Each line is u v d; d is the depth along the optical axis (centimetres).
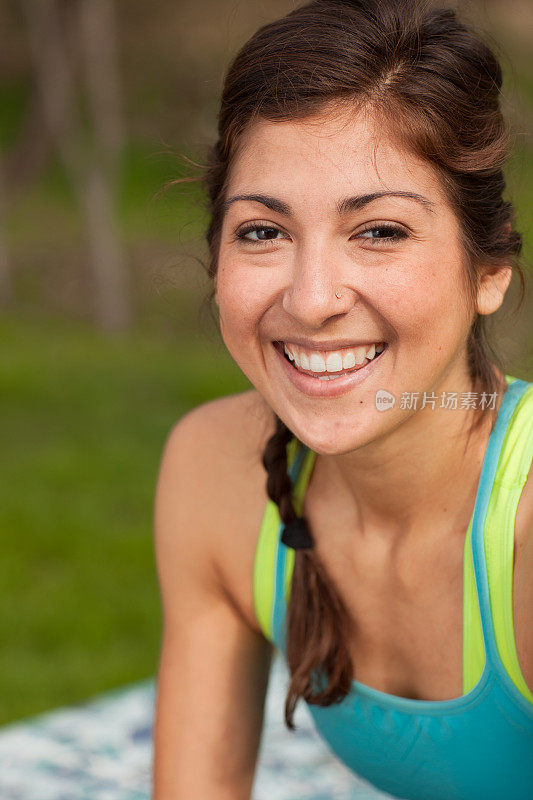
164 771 274
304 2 252
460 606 228
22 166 1686
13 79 2552
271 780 376
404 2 194
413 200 188
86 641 563
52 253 1623
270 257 196
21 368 1073
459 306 200
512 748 227
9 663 539
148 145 2019
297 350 199
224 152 205
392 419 200
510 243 212
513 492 216
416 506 229
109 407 954
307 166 188
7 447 854
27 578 628
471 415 224
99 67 1327
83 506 729
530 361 333
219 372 1052
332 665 238
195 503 268
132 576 633
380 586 236
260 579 253
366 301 191
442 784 242
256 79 193
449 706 227
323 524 246
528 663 214
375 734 242
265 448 242
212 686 273
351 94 187
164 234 1579
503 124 208
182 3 1892
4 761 391
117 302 1345
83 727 418
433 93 190
